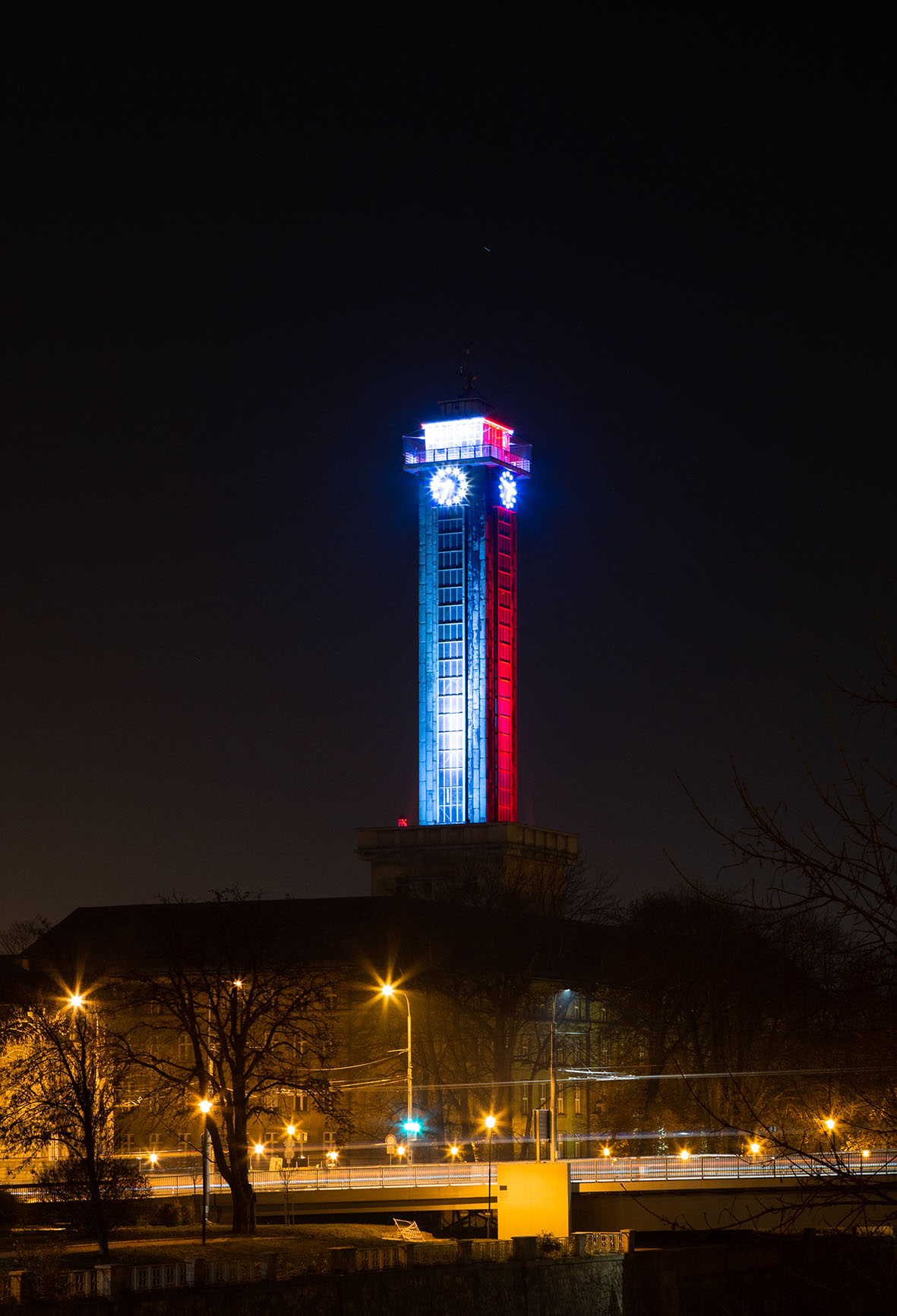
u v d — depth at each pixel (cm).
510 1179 9200
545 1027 14850
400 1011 14400
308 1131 14050
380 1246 8462
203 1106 8875
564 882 16388
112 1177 9169
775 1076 10150
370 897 15738
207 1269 7106
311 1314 7275
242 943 10031
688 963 11900
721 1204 8944
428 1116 13925
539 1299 8219
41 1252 7750
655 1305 8469
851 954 1525
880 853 1495
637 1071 13138
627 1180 9388
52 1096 8969
